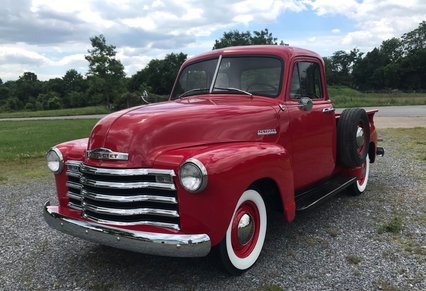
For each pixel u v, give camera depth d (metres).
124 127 3.41
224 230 3.29
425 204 5.60
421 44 104.19
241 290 3.39
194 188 3.06
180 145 3.46
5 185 7.59
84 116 39.59
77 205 3.82
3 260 4.16
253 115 3.98
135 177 3.28
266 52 4.60
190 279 3.61
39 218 5.53
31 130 19.81
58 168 3.92
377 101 38.56
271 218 5.14
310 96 4.96
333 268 3.75
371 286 3.40
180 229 3.23
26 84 92.81
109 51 51.84
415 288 3.35
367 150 5.92
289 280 3.54
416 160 8.72
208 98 4.50
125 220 3.32
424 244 4.24
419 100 39.22
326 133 5.10
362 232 4.63
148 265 3.91
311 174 4.85
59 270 3.89
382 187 6.59
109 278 3.69
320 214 5.30
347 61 110.88
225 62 4.74
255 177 3.47
